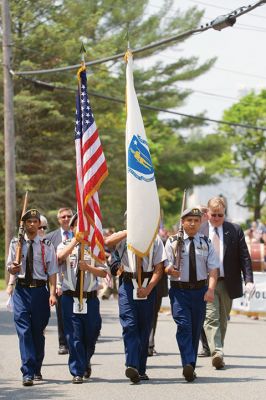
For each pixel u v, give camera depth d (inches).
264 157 5324.8
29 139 3174.2
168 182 4886.8
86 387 778.8
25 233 817.5
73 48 3149.6
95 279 815.1
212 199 916.0
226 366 912.9
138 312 811.4
